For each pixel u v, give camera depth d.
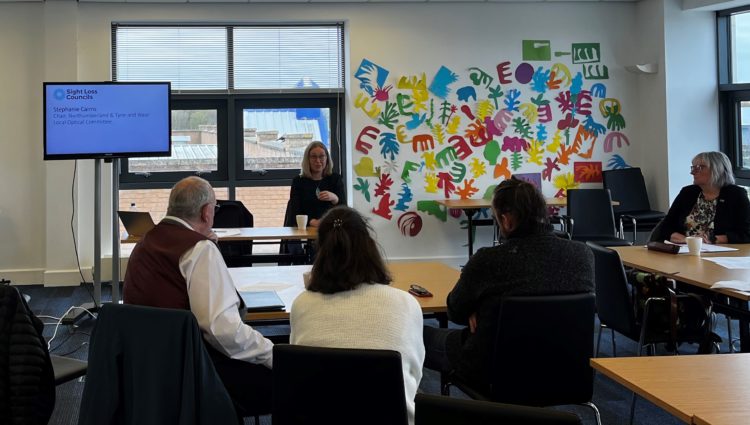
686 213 4.20
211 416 1.88
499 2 6.90
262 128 6.93
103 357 1.95
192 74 6.75
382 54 6.79
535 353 2.15
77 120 4.89
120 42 6.65
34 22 6.45
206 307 2.14
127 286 2.25
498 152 6.96
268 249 6.76
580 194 6.15
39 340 2.22
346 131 6.95
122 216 4.58
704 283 2.82
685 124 6.75
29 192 6.52
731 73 6.69
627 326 3.04
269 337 2.75
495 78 6.93
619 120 7.11
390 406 1.61
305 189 5.20
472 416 1.21
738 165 6.68
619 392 3.57
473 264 2.24
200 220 2.37
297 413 1.67
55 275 6.43
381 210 6.84
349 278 1.80
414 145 6.85
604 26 7.06
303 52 6.88
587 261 2.25
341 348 1.64
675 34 6.70
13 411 2.16
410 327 1.80
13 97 6.45
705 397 1.47
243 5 6.62
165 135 5.04
